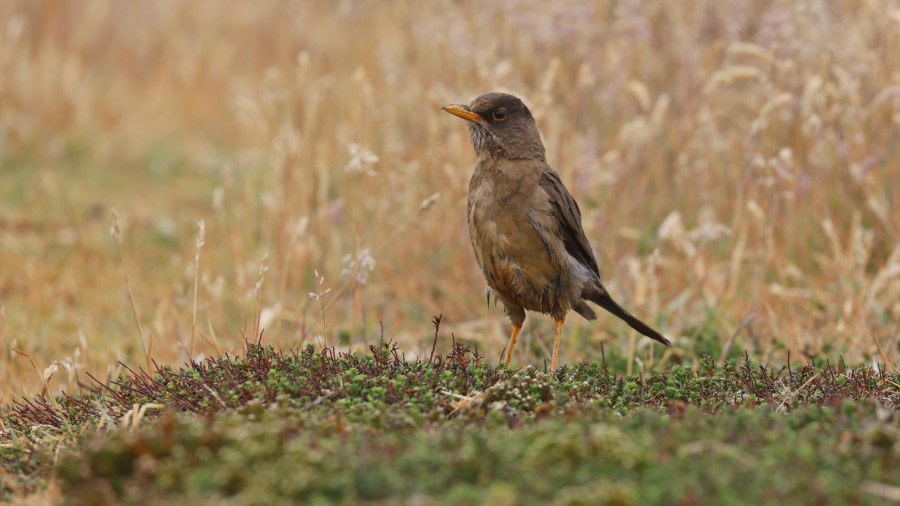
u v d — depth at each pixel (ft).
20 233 55.26
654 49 53.83
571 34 52.90
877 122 47.16
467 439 22.06
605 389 28.55
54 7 76.69
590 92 52.42
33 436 27.71
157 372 30.48
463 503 18.89
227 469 19.98
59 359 39.86
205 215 58.49
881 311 40.52
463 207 46.44
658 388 29.04
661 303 44.78
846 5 51.93
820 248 46.70
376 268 47.03
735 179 49.39
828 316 41.83
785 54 47.85
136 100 74.49
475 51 51.34
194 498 19.44
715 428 23.15
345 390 26.63
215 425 22.62
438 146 47.85
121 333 43.62
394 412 25.38
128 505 20.06
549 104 46.83
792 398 27.96
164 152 68.39
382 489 19.70
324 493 19.54
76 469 21.71
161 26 82.38
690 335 40.96
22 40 74.33
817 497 19.16
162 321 41.11
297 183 49.67
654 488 19.21
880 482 20.45
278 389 26.66
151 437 22.15
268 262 46.24
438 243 46.93
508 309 35.24
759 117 43.78
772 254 44.65
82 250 53.11
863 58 46.37
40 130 67.56
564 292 33.86
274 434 21.34
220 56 80.59
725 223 49.06
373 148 51.01
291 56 70.90
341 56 67.46
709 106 50.85
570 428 22.22
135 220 57.52
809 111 44.16
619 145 49.85
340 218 46.44
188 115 74.54
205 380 28.09
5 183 62.23
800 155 47.80
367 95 49.24
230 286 47.91
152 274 50.52
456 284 45.85
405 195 47.52
